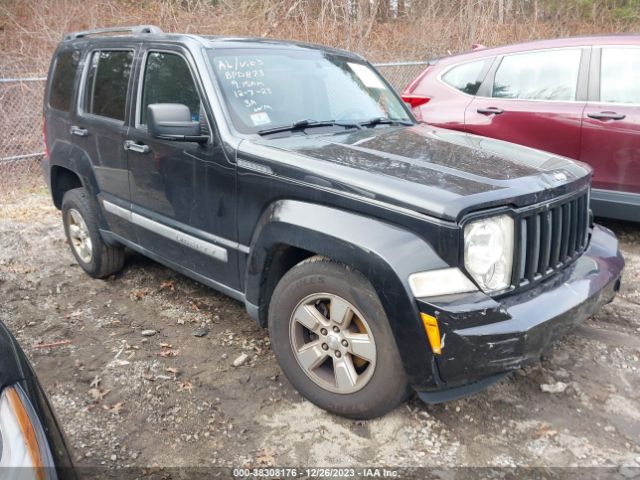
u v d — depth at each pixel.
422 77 6.56
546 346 2.60
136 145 3.86
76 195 4.71
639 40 5.22
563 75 5.52
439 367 2.47
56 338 3.84
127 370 3.42
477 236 2.48
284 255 3.09
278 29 11.11
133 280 4.79
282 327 3.03
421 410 2.99
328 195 2.75
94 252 4.64
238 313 4.17
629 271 4.82
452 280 2.43
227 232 3.32
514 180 2.71
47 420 1.82
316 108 3.73
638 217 5.14
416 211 2.48
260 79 3.62
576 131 5.32
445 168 2.84
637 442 2.76
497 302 2.52
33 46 9.84
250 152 3.10
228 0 11.27
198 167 3.40
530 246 2.69
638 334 3.76
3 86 8.40
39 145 8.48
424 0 11.87
